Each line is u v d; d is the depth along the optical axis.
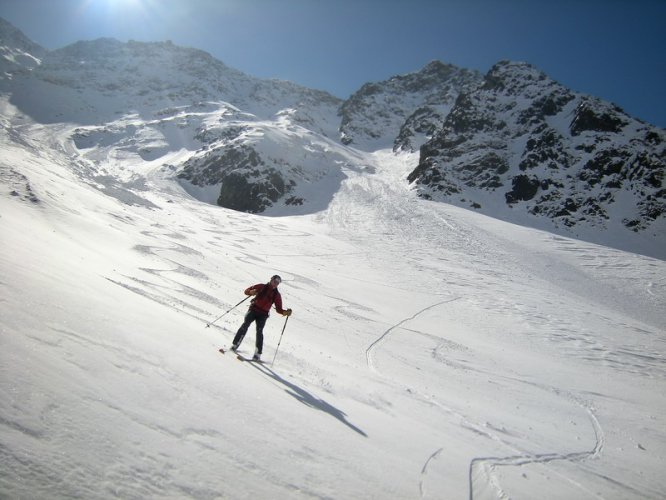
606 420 11.75
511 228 67.50
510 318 29.91
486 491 4.80
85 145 140.25
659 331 31.72
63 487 2.39
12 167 23.89
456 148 106.81
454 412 8.54
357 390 7.78
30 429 2.72
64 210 21.53
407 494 3.98
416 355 15.71
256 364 6.96
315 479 3.61
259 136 119.31
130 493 2.60
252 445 3.75
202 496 2.84
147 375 4.20
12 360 3.34
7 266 5.61
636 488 6.63
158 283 13.31
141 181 84.12
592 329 29.39
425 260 49.06
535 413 10.98
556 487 5.75
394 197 87.75
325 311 21.00
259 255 39.59
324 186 104.94
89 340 4.38
